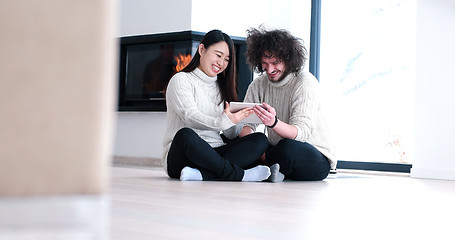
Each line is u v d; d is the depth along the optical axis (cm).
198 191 266
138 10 577
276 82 366
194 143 328
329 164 371
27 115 65
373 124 548
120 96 581
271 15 584
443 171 459
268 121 336
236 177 337
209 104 356
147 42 565
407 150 532
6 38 64
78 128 67
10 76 65
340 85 565
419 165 471
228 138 367
